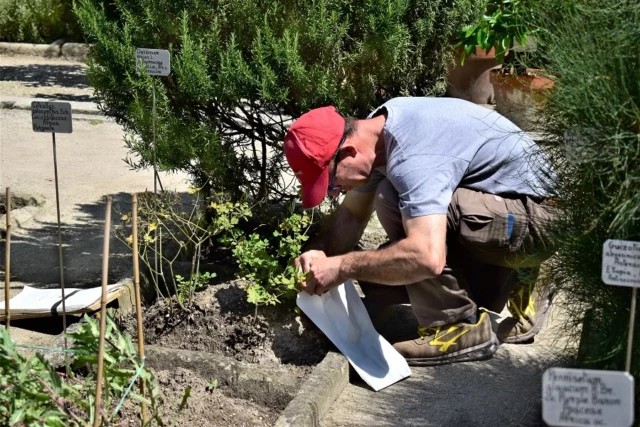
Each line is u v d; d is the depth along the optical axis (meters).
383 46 3.75
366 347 3.35
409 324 3.75
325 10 3.73
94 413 2.26
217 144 3.88
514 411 2.99
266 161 4.21
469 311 3.33
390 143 3.16
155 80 3.83
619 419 1.70
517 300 3.48
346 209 3.62
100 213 5.59
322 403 2.97
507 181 3.23
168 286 3.95
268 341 3.43
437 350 3.33
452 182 3.12
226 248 4.38
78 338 2.37
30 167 6.73
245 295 3.57
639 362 2.29
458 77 6.38
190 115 3.98
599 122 2.26
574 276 2.49
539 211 3.14
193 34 3.84
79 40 12.88
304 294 3.36
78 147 7.48
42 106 3.01
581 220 2.46
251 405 3.08
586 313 2.52
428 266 3.00
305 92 3.78
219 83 3.70
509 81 4.12
